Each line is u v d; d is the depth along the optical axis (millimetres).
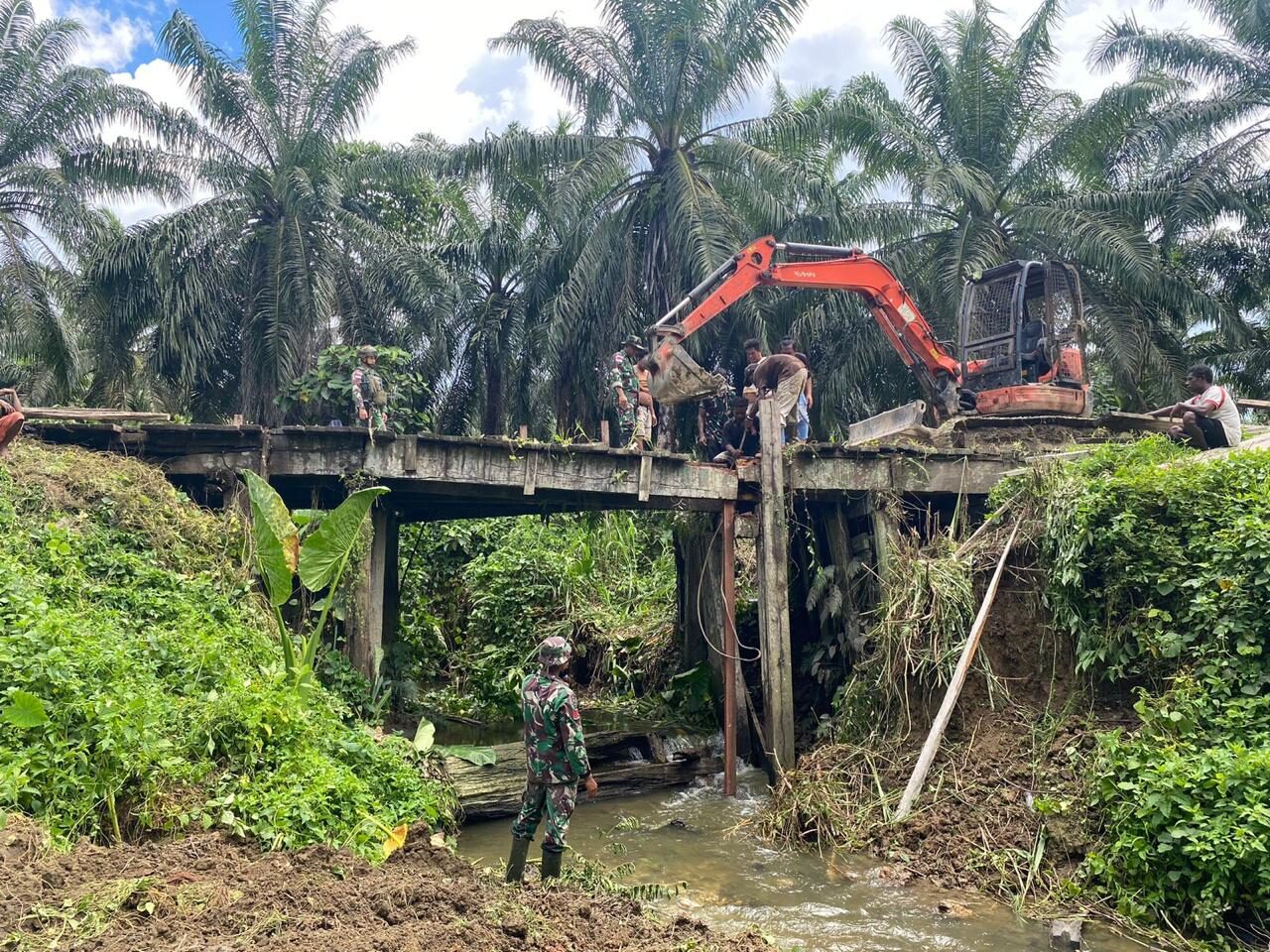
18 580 6602
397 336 21891
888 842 7785
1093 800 6977
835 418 21078
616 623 15664
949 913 6562
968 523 10906
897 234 21188
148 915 4301
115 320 20219
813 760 9180
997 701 8570
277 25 21062
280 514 7562
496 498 10523
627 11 19312
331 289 20188
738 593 13570
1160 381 20453
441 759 8773
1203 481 8016
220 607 8031
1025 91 21750
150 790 5473
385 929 4445
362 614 9508
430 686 15453
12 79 21516
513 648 15305
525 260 22594
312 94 21281
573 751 6160
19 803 5039
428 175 21922
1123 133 21016
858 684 9555
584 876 6754
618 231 19641
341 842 5797
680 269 18609
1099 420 11828
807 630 12430
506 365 23281
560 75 19375
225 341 21422
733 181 19656
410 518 12258
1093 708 8039
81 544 7750
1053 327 12320
